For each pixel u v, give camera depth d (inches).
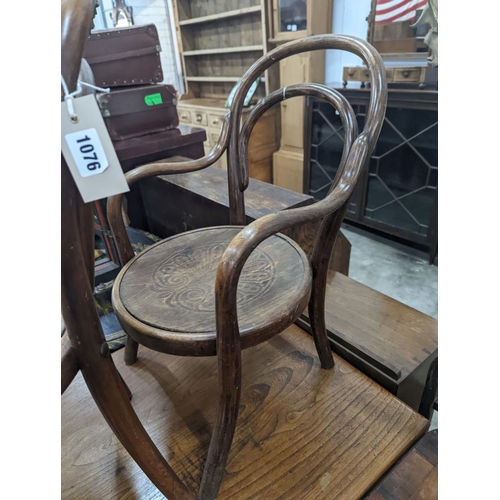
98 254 49.3
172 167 30.3
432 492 22.8
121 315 23.1
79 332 16.0
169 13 114.8
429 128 64.1
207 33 108.2
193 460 26.0
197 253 30.0
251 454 26.0
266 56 30.7
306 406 29.4
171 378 32.8
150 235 53.0
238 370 20.6
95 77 51.1
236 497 23.5
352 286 42.0
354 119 25.6
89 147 13.1
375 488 23.2
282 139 95.1
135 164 53.4
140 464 20.3
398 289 68.0
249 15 95.0
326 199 21.5
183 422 28.7
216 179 49.4
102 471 25.5
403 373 30.0
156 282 26.3
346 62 81.3
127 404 19.2
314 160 86.2
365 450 26.0
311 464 25.2
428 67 62.7
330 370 32.6
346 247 50.4
